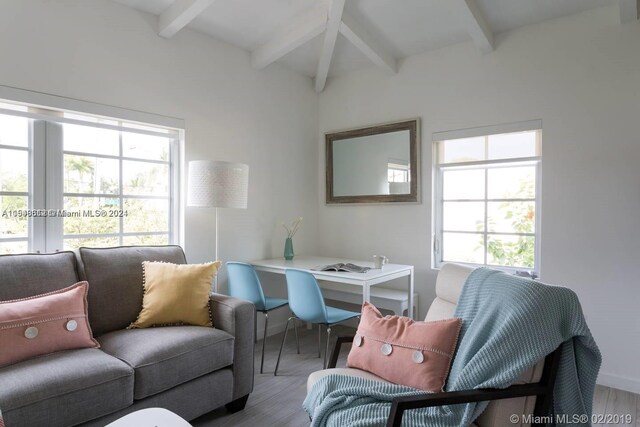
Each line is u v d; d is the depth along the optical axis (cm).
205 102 323
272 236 381
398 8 298
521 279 162
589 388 147
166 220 312
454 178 352
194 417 207
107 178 279
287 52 334
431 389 159
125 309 236
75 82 250
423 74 355
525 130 302
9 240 236
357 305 406
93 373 171
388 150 375
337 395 155
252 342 239
